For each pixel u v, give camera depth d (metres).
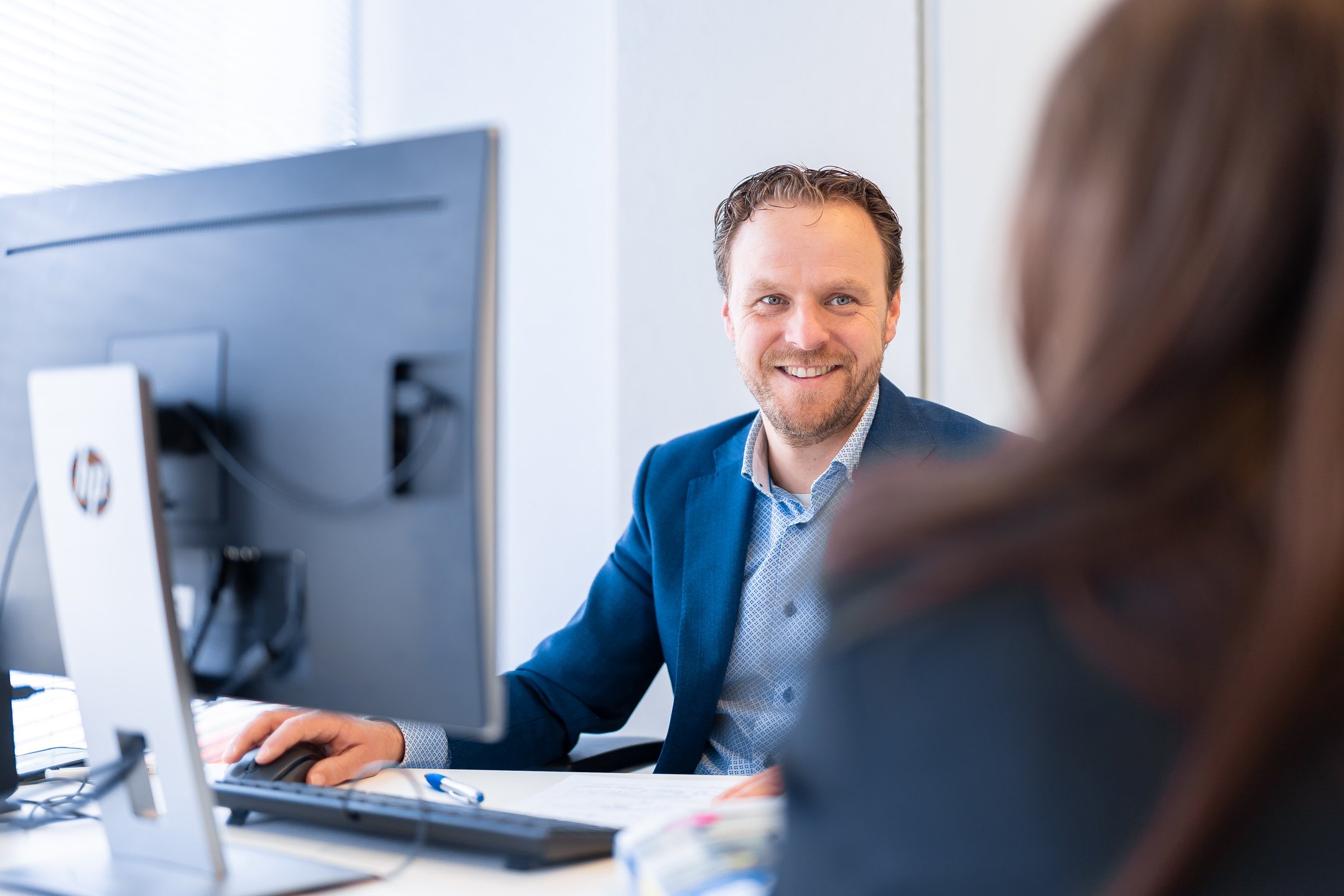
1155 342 0.38
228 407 0.81
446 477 0.73
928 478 0.44
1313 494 0.34
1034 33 2.14
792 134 2.30
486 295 0.73
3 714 0.99
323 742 1.05
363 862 0.82
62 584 0.79
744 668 1.42
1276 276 0.37
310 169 0.79
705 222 2.36
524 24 2.57
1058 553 0.38
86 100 2.06
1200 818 0.35
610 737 1.46
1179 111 0.40
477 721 0.74
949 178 2.20
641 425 2.40
